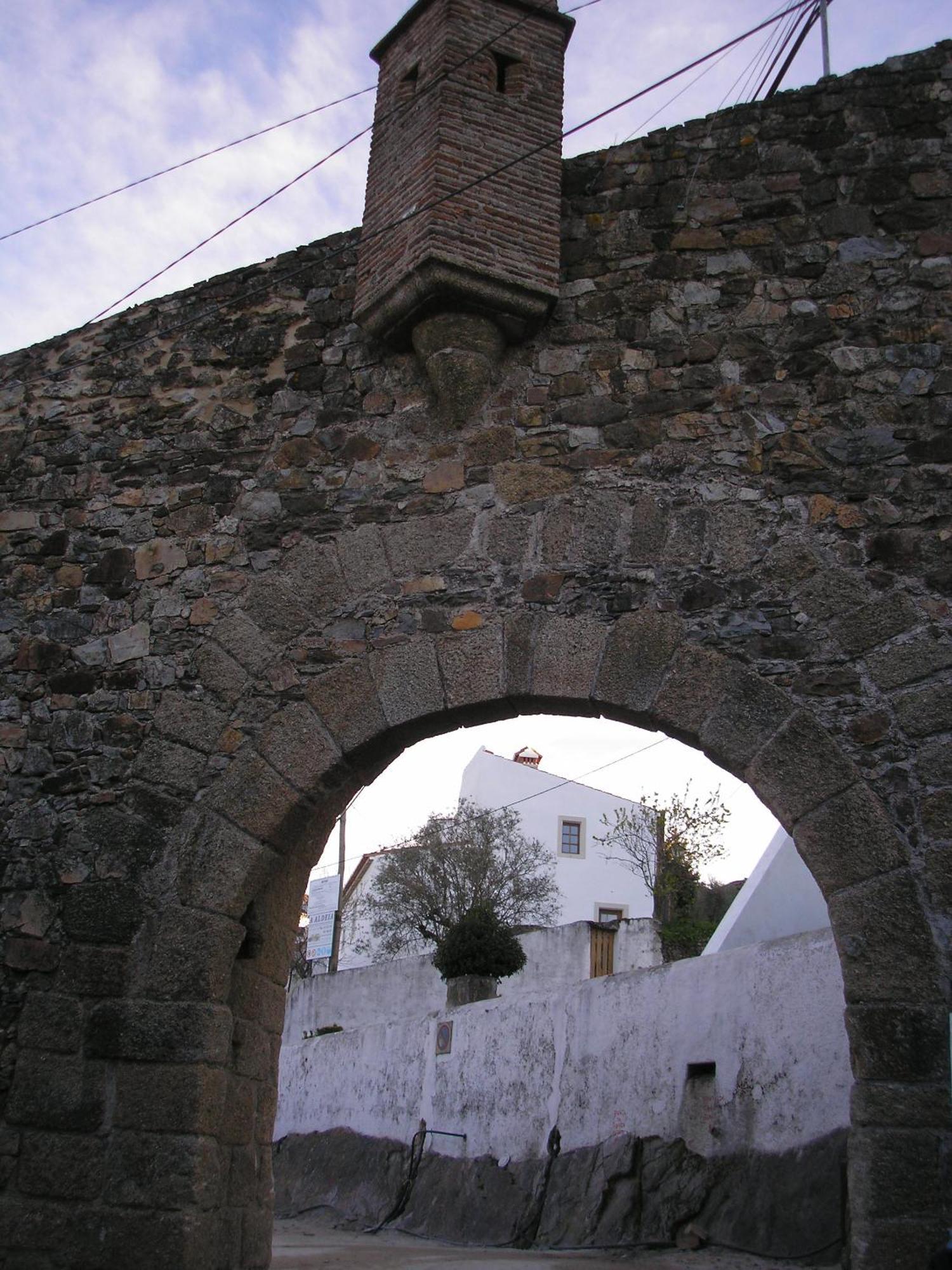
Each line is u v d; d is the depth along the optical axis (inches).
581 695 248.4
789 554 247.9
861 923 219.6
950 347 256.5
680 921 715.4
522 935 665.0
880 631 238.8
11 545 299.6
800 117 279.7
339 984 772.6
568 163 289.3
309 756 260.1
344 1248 374.6
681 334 269.7
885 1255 198.2
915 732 230.1
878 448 252.4
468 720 261.0
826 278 266.8
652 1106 374.0
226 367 299.1
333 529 275.9
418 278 269.3
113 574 289.3
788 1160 316.2
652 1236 340.2
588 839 1314.0
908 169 271.1
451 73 284.8
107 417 304.5
